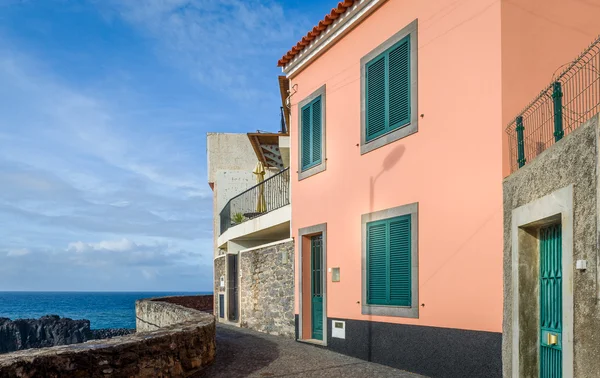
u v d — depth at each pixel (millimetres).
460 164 7449
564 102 6820
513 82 6949
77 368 5523
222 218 20672
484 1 7238
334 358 9305
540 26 7180
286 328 12305
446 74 7793
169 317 13672
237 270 16734
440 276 7660
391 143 8898
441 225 7715
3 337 57625
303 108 11867
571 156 4777
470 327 7082
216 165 25859
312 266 11664
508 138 6824
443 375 7469
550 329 5699
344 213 10156
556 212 5043
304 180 11766
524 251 6090
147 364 6500
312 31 10750
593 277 4301
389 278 8766
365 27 9719
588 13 7445
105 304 158750
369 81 9539
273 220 13891
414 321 8109
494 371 6648
